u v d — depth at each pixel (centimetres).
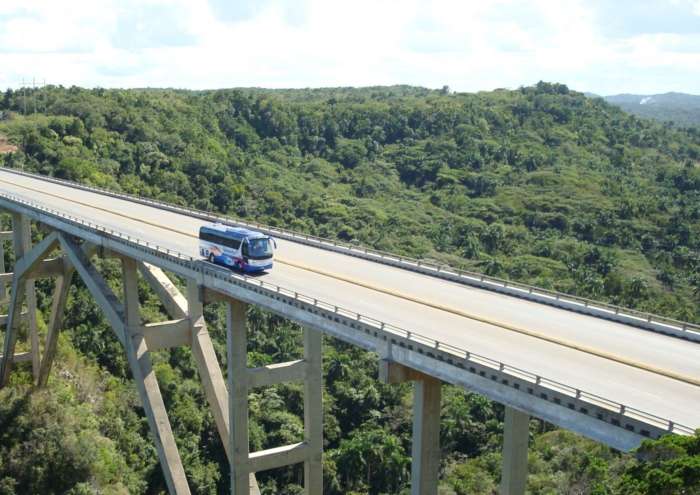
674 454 1841
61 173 9638
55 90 14538
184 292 7994
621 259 11081
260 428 6681
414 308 3591
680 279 10475
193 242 5122
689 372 2661
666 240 12012
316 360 4381
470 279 4197
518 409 2447
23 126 11125
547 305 3719
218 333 7831
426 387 2895
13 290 6106
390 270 4569
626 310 3403
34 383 6275
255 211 11162
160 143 12106
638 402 2350
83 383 6488
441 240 11369
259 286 3784
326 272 4434
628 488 1834
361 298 3778
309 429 4425
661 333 3216
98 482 5481
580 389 2436
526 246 11538
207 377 4659
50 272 5966
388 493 6269
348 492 6200
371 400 7256
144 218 6178
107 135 11662
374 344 3044
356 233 11081
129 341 4709
